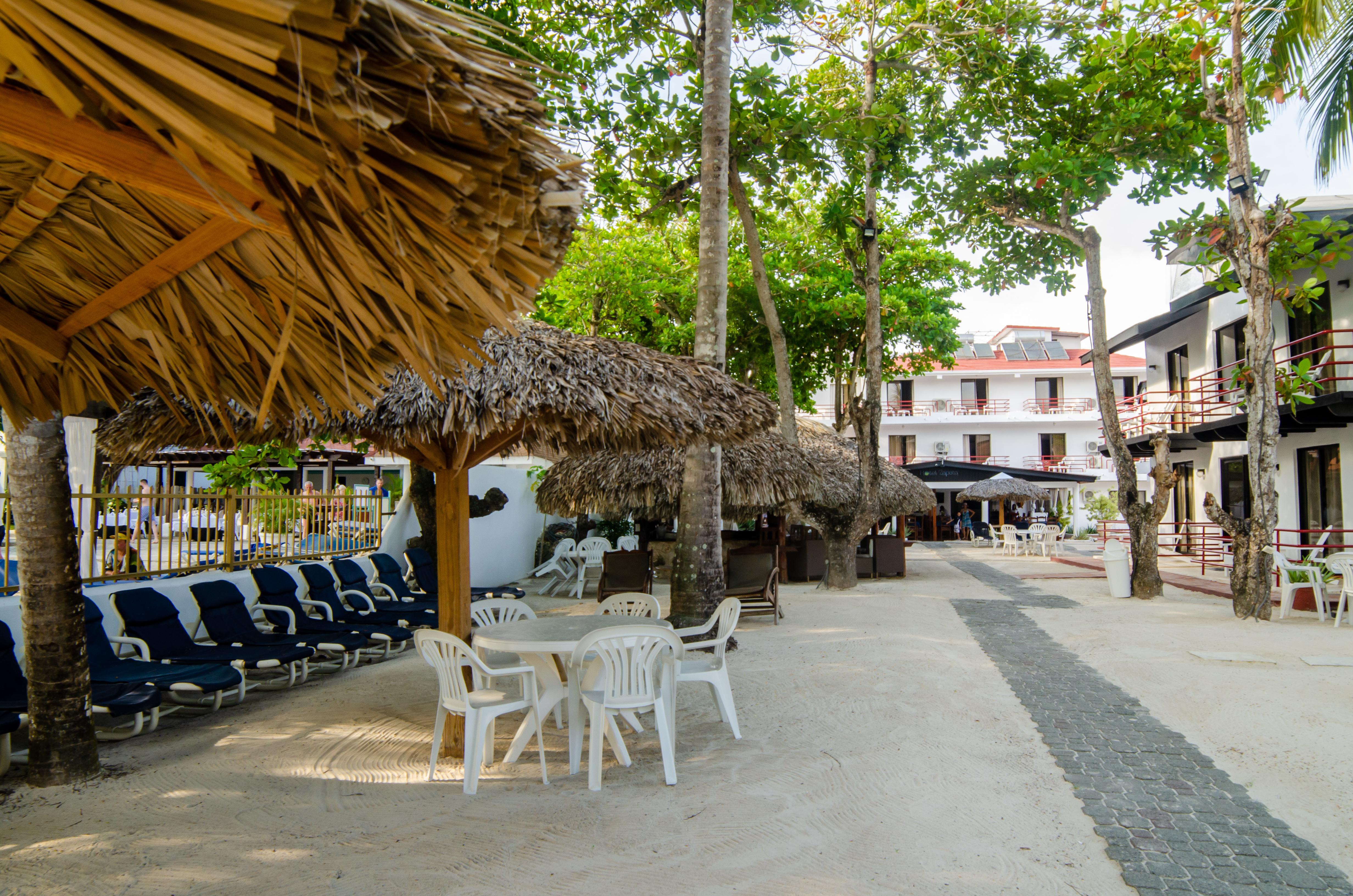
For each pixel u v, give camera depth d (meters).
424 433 5.03
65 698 4.97
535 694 5.17
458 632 5.73
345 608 9.77
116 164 1.29
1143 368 39.66
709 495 9.48
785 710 6.67
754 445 11.78
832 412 43.03
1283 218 10.89
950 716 6.39
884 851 3.98
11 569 6.91
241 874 3.73
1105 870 3.75
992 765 5.24
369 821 4.38
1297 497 15.70
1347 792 4.67
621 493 12.60
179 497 8.79
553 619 6.27
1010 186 14.31
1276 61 11.84
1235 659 8.21
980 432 40.16
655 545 17.89
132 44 0.96
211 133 1.04
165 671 6.41
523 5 10.67
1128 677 7.66
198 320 2.22
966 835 4.16
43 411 2.73
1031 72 14.09
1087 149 13.18
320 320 2.03
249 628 8.04
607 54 12.48
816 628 10.83
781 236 22.02
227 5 0.92
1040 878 3.67
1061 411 39.59
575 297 19.78
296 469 13.79
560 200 1.58
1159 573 14.32
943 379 41.38
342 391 2.33
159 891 3.56
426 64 1.12
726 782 5.00
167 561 8.70
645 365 5.69
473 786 4.82
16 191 1.75
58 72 1.06
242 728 6.27
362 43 1.10
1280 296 11.52
